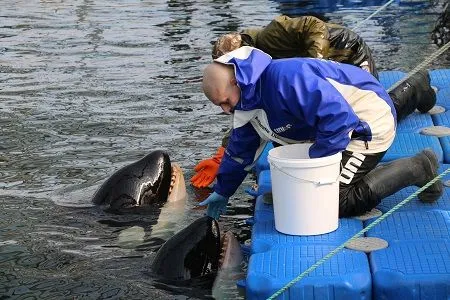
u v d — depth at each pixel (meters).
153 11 16.72
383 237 5.52
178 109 9.92
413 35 13.78
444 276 4.91
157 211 6.85
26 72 11.98
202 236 5.76
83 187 7.43
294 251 5.36
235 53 5.61
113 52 13.20
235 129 5.97
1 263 5.92
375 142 5.85
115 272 5.72
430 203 6.12
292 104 5.45
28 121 9.52
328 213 5.60
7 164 8.07
